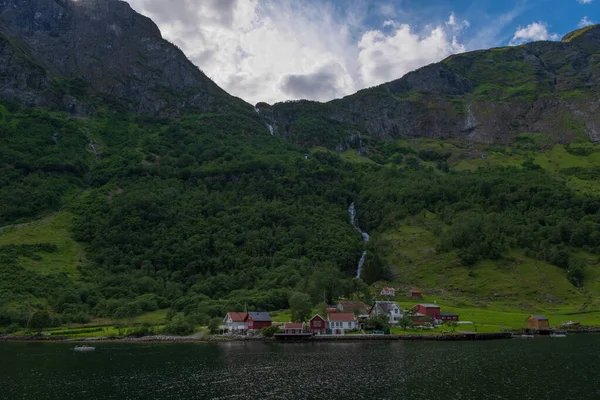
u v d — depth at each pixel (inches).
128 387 3191.4
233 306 7214.6
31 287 7396.7
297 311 6235.2
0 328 6515.8
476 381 3181.6
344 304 6889.8
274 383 3250.5
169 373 3649.1
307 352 4650.6
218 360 4232.3
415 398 2792.8
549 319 7003.0
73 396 2972.4
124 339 5954.7
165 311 7652.6
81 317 6943.9
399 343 5285.4
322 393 2962.6
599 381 3125.0
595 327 6363.2
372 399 2797.7
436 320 6614.2
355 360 4092.0
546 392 2861.7
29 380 3444.9
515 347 4793.3
